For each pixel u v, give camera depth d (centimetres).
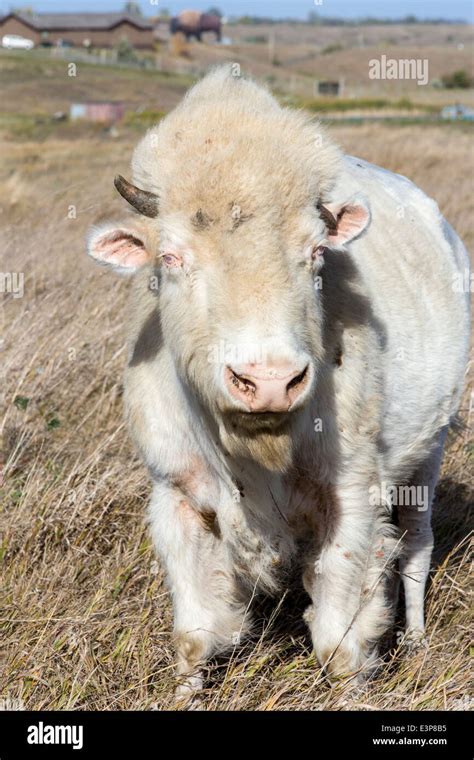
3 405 620
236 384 340
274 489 412
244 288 345
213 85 421
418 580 521
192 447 427
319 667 431
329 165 389
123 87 6569
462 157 2003
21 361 648
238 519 420
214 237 358
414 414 490
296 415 370
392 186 560
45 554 484
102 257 399
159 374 427
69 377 649
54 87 6259
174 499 441
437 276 530
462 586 514
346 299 420
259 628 481
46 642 419
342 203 389
